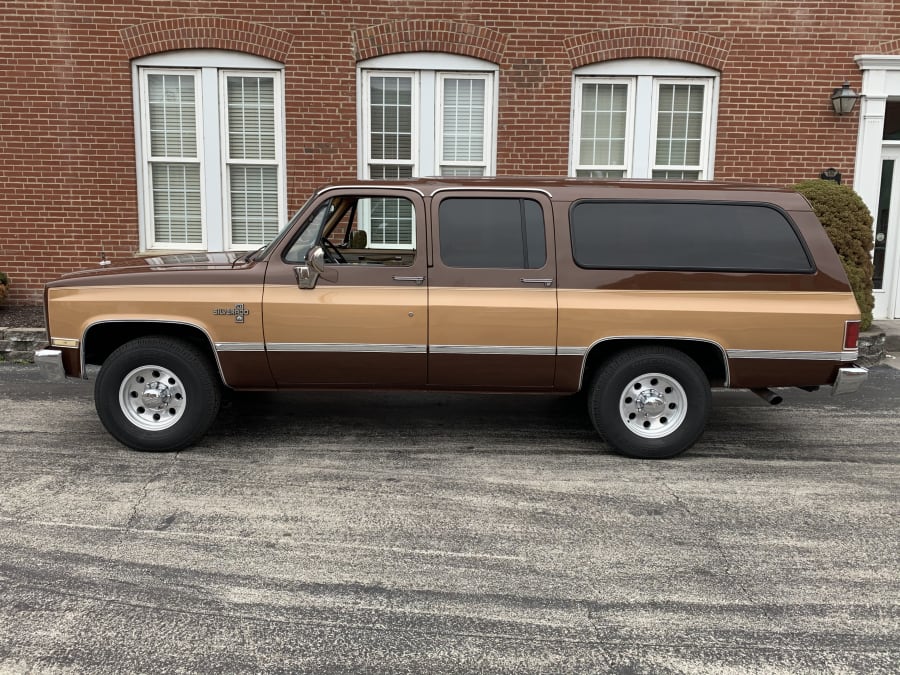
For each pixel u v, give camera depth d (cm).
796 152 927
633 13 895
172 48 878
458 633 292
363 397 656
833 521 401
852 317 471
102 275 490
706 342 478
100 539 368
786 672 268
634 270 475
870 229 800
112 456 489
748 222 478
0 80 876
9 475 452
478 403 642
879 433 567
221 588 323
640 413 489
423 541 371
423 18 888
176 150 916
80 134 893
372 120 916
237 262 512
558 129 916
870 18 898
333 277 479
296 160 912
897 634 293
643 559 355
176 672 265
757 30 900
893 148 962
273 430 554
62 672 264
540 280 476
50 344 492
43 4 865
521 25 893
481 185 484
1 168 895
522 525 392
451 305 475
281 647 281
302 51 888
